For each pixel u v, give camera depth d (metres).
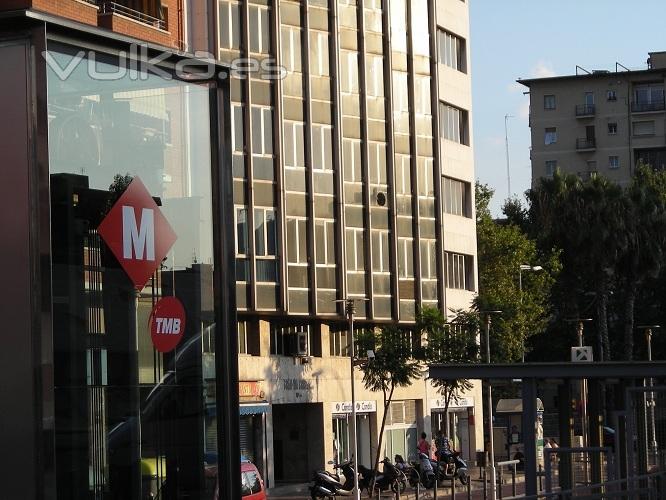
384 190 58.19
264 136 52.47
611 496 22.00
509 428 65.62
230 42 51.41
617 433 26.12
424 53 61.53
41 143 6.82
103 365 7.20
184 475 7.69
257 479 31.28
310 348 55.78
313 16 55.22
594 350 98.56
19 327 6.80
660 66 124.94
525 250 78.19
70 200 7.03
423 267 59.94
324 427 55.84
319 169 54.84
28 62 6.87
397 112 59.50
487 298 59.81
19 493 6.73
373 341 53.22
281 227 52.53
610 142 123.50
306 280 53.66
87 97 7.18
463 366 26.52
